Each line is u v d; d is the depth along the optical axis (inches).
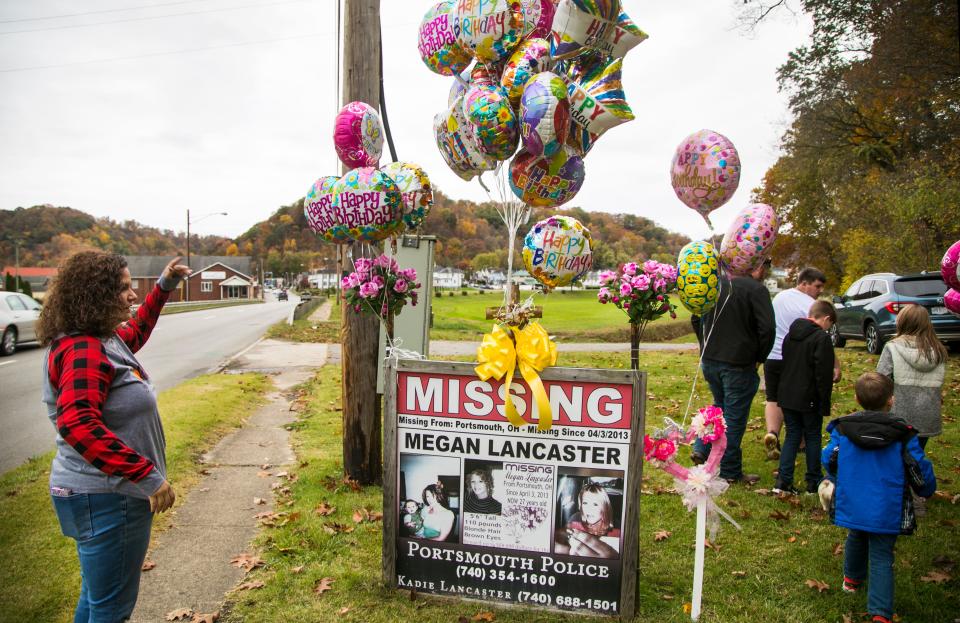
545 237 123.5
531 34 123.8
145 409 88.7
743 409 186.7
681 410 291.6
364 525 158.2
